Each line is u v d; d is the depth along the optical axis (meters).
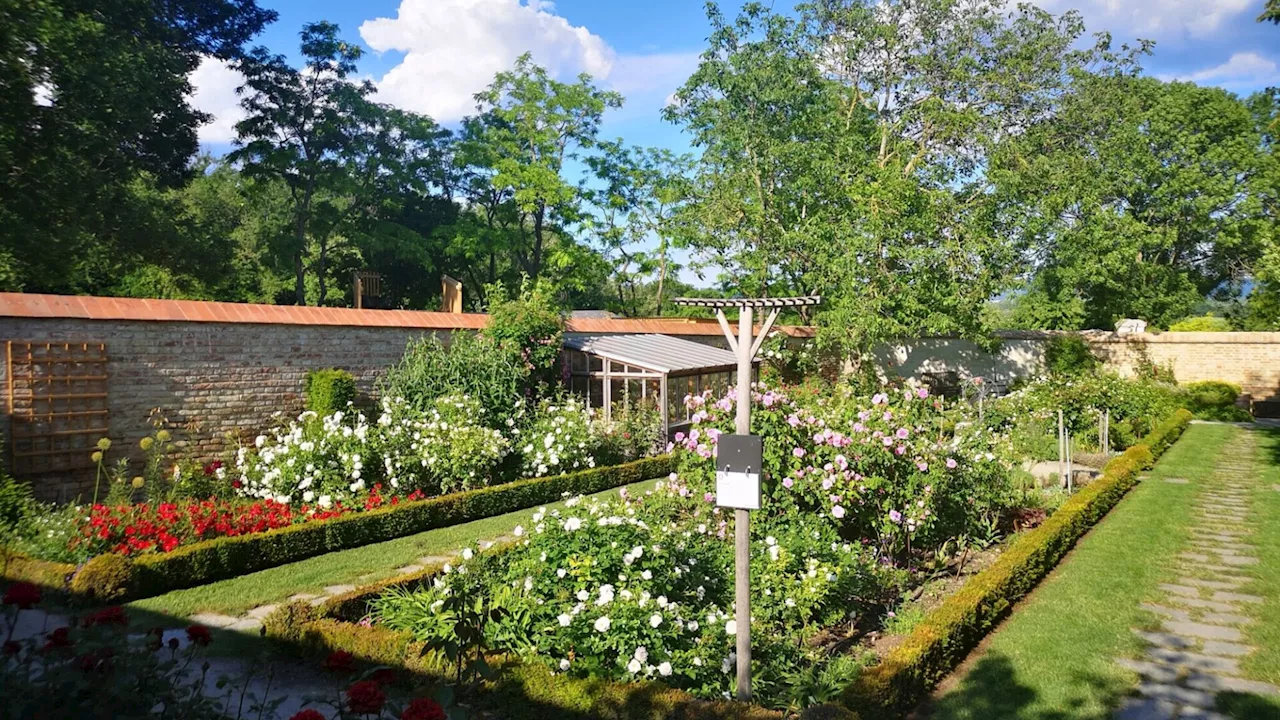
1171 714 5.20
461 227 32.12
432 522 10.74
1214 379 25.58
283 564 8.93
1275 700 5.36
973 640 6.42
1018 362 27.08
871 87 25.88
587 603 5.54
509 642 5.52
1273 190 32.22
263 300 33.78
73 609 5.29
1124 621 6.99
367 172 32.41
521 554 6.53
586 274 34.31
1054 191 23.23
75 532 8.16
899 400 9.68
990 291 22.80
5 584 7.37
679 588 6.38
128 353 11.52
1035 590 7.96
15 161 17.22
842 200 24.05
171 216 23.25
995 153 22.69
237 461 11.67
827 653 6.32
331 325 13.88
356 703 2.96
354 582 8.25
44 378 10.68
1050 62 23.81
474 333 16.05
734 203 24.20
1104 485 11.59
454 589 6.12
